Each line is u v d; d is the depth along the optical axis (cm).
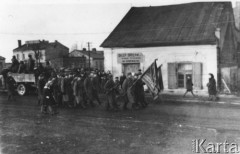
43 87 1384
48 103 1313
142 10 2805
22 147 840
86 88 1494
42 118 1241
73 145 855
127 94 1424
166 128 1041
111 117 1252
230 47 2528
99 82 2112
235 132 973
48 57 5872
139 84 1470
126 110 1423
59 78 1545
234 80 2498
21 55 5856
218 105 1556
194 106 1532
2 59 4028
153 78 1566
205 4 2577
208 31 2219
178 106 1536
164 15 2631
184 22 2431
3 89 2273
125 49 2442
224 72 2327
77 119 1215
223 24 2355
